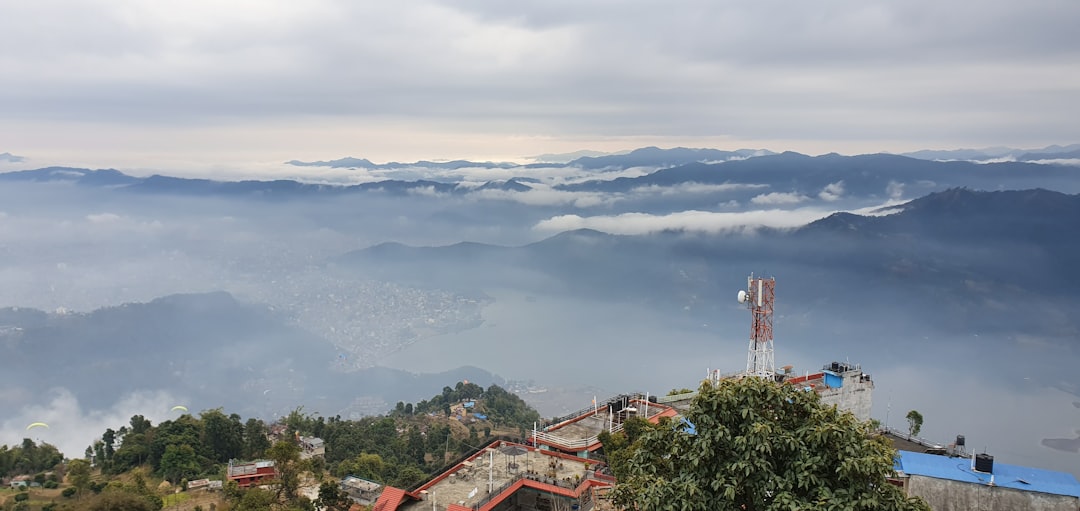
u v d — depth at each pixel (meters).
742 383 28.22
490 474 55.84
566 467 62.09
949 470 47.97
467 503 53.53
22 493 79.62
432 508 53.34
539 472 60.38
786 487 25.55
